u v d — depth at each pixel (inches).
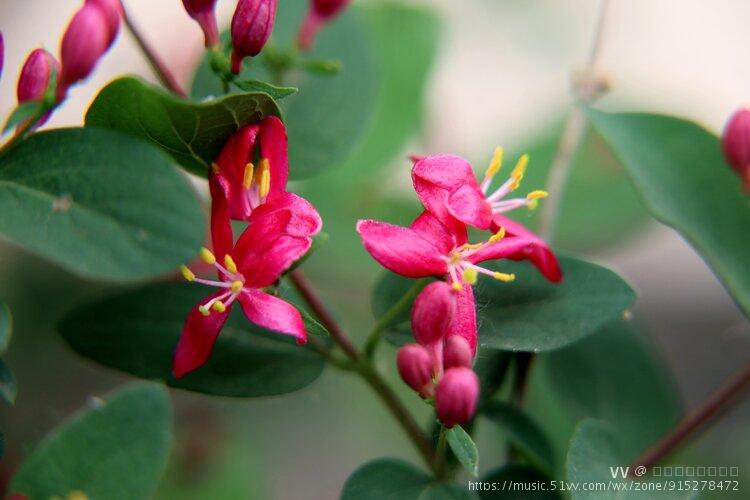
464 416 9.5
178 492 12.3
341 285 12.9
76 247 9.2
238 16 10.1
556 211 12.0
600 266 10.3
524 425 10.9
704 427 10.8
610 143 10.8
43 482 9.5
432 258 9.9
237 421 12.7
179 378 10.3
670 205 10.7
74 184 9.3
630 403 11.5
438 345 9.8
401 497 10.1
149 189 9.3
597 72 12.1
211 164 10.0
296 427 13.0
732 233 10.8
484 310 10.3
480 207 10.1
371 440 13.1
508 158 13.0
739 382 10.7
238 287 9.7
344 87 11.5
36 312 12.5
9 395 9.5
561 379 11.6
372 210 12.9
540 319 10.2
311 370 10.5
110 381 12.8
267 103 9.8
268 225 9.8
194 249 9.2
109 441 9.6
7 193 9.3
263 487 12.5
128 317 10.4
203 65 11.0
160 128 9.8
